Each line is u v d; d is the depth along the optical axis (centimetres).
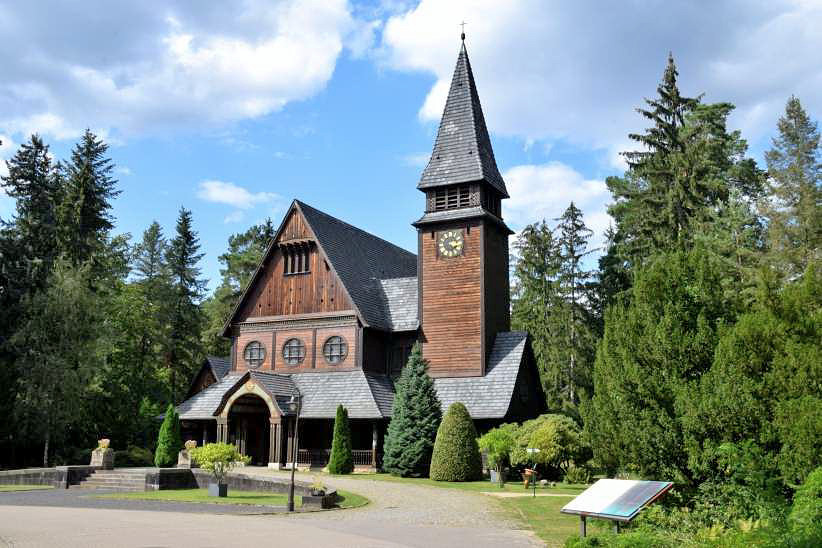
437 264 4744
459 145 4884
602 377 2114
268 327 4916
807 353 1653
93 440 5219
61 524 2067
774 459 1625
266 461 4700
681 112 5175
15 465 4688
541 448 3394
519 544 1706
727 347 1764
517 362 4450
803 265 4228
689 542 1426
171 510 2536
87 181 6062
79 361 4741
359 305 4653
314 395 4497
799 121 4947
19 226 5362
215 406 4672
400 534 1886
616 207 6122
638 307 2031
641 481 1572
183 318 7550
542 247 7012
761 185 5900
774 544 1126
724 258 4184
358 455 4294
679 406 1822
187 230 8006
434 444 3838
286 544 1673
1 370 4484
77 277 4894
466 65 5138
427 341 4662
